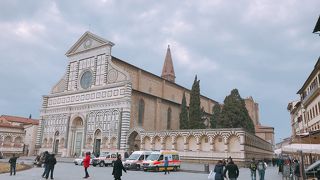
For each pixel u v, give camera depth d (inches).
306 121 2829.7
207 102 4552.2
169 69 4970.5
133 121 2908.5
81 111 3166.8
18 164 1926.7
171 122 3437.5
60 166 1966.0
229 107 3132.4
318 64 2092.8
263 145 3604.8
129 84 2866.6
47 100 3560.5
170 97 3750.0
